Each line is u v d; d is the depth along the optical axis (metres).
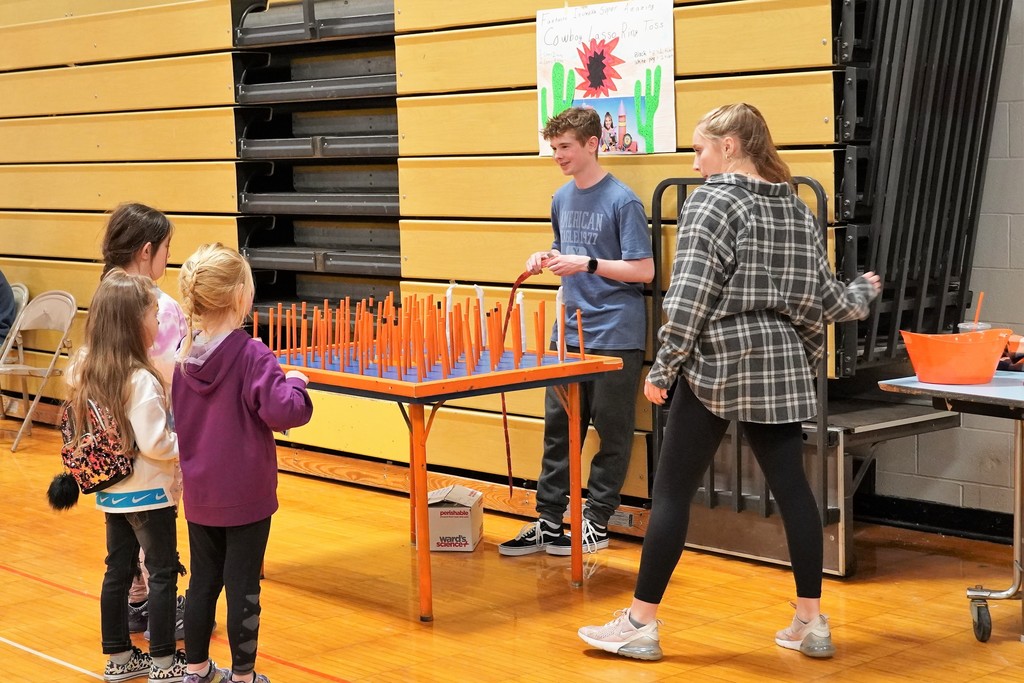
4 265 7.53
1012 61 4.50
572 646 3.68
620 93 4.66
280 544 4.86
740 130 3.39
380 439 5.70
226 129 6.17
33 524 5.20
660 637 3.73
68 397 3.34
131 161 6.71
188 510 3.16
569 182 4.69
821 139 4.13
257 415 3.13
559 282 4.95
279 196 5.97
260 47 6.16
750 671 3.44
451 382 3.80
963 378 3.56
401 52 5.40
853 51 4.07
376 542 4.88
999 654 3.53
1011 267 4.57
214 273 3.10
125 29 6.60
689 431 3.43
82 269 7.05
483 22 5.11
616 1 4.64
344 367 4.16
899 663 3.47
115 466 3.23
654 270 4.54
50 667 3.59
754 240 3.32
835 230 4.17
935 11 4.14
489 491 5.28
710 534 4.59
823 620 3.54
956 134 4.38
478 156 5.20
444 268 5.36
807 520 3.48
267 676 3.47
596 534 4.68
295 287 6.41
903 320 4.59
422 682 3.41
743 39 4.29
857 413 4.49
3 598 4.23
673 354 3.31
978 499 4.73
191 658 3.19
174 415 3.18
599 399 4.56
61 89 7.02
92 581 4.41
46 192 7.21
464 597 4.17
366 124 5.90
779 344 3.36
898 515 4.95
